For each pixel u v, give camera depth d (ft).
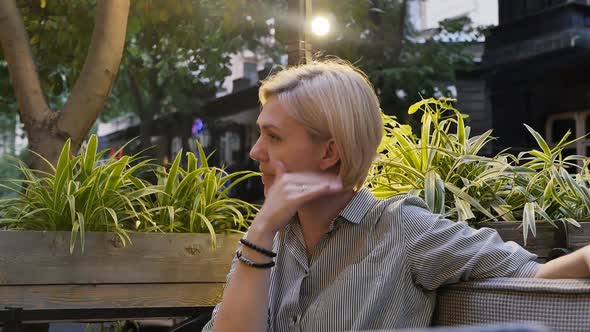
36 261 7.73
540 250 7.50
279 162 4.70
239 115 52.90
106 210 8.31
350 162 4.62
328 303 4.54
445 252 4.53
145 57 33.14
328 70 4.73
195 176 9.06
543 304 4.08
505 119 41.04
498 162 8.59
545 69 38.81
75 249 7.92
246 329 4.52
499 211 8.04
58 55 18.63
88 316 7.93
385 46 35.17
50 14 17.78
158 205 9.04
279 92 4.73
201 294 8.55
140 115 49.73
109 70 10.72
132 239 8.22
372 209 4.72
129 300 8.16
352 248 4.68
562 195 8.24
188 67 27.50
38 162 10.42
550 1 38.52
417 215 4.66
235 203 9.50
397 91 35.12
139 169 10.20
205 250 8.61
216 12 21.17
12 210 8.41
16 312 7.49
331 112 4.60
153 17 17.83
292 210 4.54
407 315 4.57
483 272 4.52
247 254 4.57
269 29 24.70
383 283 4.51
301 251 4.83
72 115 10.56
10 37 10.75
